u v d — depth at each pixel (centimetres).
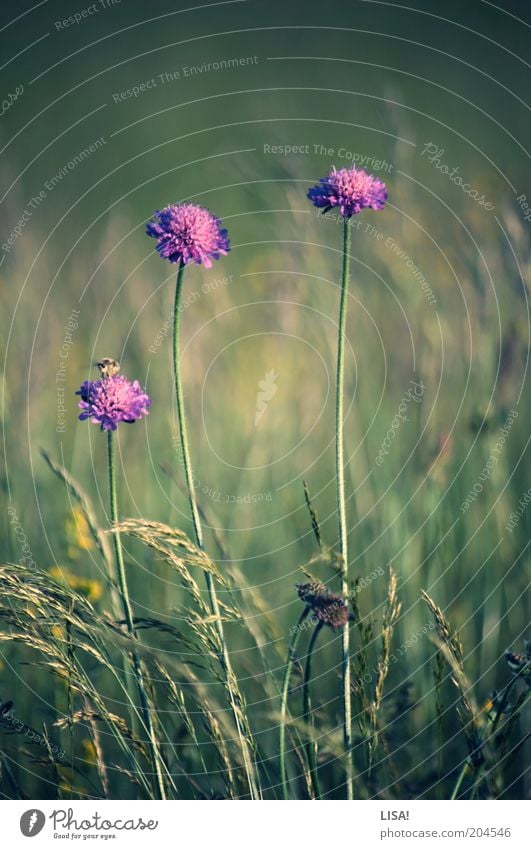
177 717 328
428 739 343
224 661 276
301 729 286
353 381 500
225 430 498
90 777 329
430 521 399
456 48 983
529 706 334
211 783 323
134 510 446
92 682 345
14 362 457
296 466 475
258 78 1021
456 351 454
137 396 266
